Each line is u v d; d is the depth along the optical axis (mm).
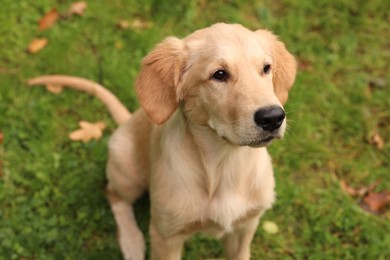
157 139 1093
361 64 1463
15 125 1328
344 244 1227
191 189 1062
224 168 1055
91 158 1306
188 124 1043
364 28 1521
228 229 1082
